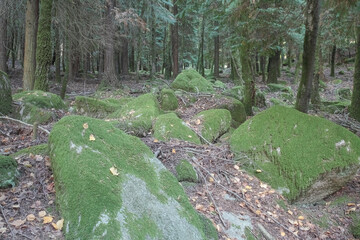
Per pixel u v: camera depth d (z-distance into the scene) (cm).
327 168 421
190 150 467
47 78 826
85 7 1105
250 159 464
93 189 248
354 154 433
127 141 331
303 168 429
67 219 239
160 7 1445
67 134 309
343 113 1003
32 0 866
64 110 734
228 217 340
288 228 358
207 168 435
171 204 281
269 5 801
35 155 353
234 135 522
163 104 871
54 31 1304
